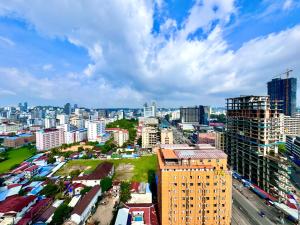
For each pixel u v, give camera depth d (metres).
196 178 83.06
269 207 103.69
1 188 124.06
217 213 83.62
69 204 103.88
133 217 93.75
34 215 93.81
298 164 170.62
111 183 129.25
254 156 129.38
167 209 83.31
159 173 91.56
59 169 175.12
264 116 123.19
